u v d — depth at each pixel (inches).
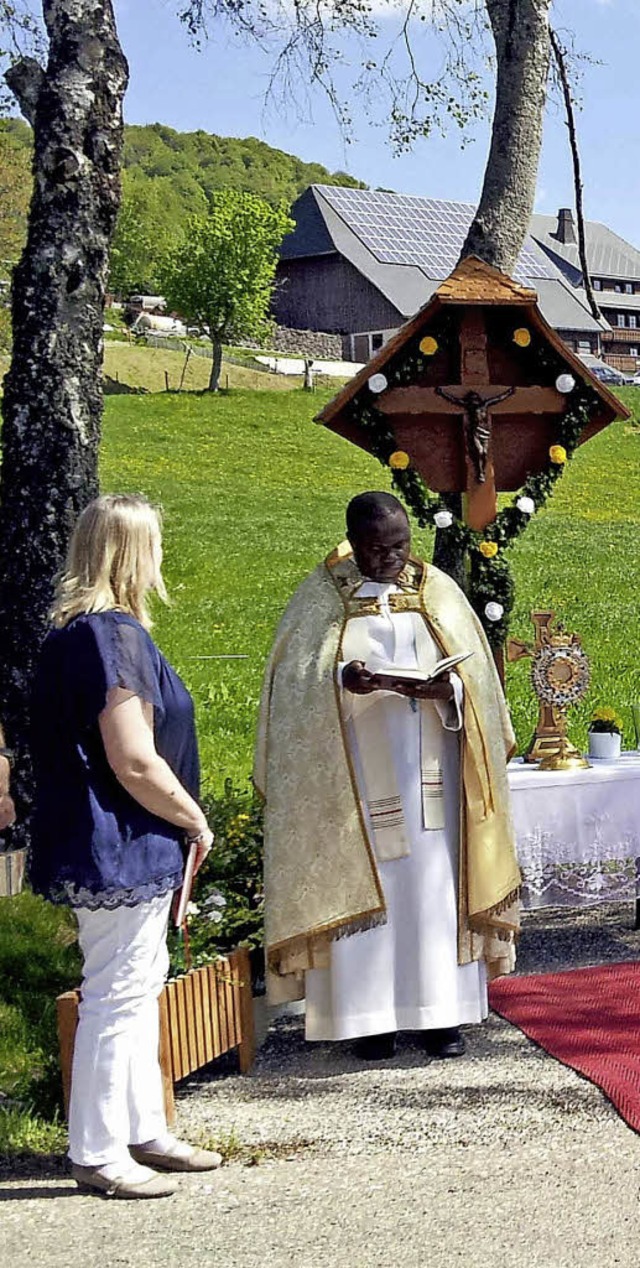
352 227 2413.9
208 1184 168.6
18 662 271.3
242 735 445.7
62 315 268.5
